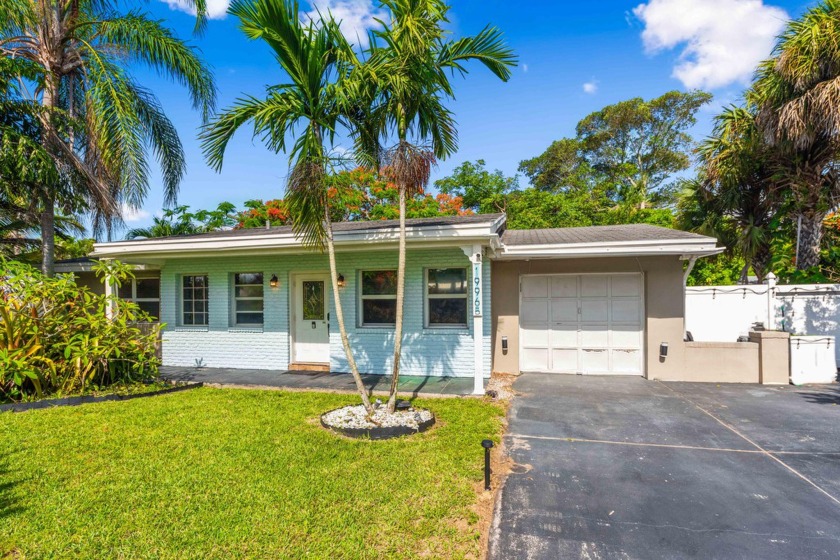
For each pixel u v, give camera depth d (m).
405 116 5.76
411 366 9.03
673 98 33.03
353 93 5.28
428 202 22.86
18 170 9.09
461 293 8.93
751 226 12.77
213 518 3.42
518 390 7.84
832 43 9.65
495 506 3.70
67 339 7.59
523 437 5.40
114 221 11.41
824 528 3.36
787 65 10.18
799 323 9.84
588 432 5.59
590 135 35.84
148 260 10.24
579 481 4.19
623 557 3.01
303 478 4.11
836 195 11.43
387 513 3.50
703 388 7.96
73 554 2.97
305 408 6.56
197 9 10.93
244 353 10.09
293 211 5.83
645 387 8.05
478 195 27.36
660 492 3.97
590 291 9.22
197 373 9.55
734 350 8.44
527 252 8.52
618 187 30.09
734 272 14.99
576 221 23.66
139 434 5.39
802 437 5.37
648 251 8.05
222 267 10.23
